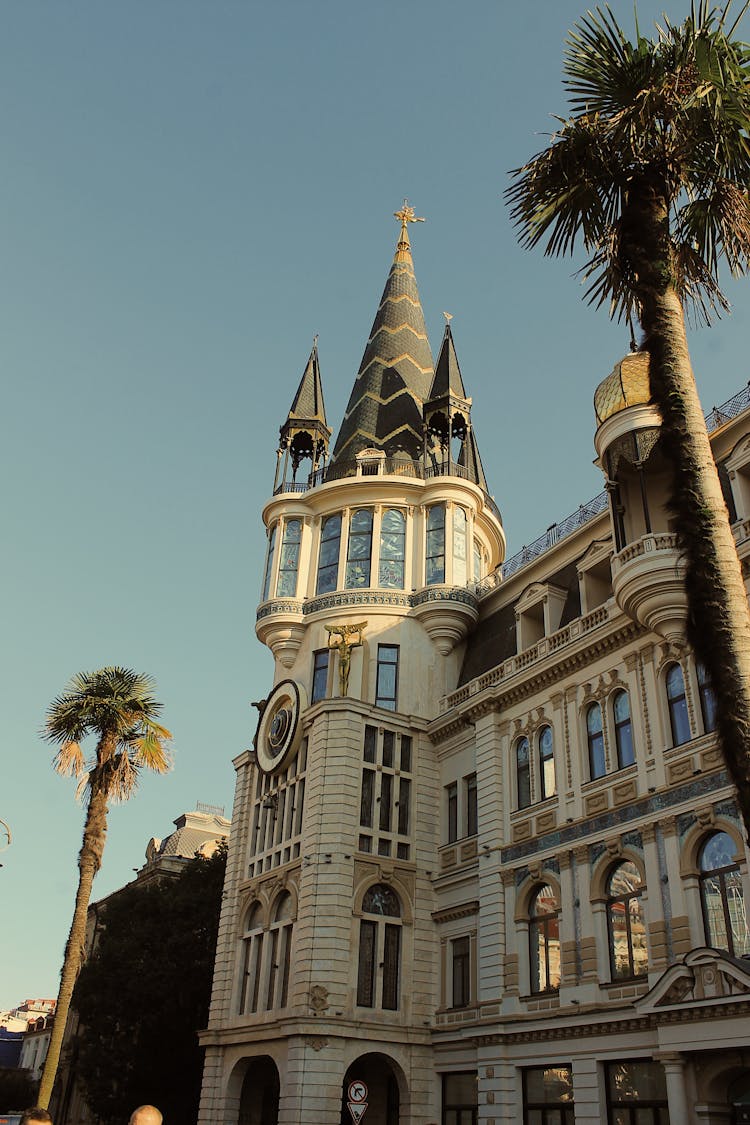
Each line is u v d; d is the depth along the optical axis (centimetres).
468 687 4403
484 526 5344
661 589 3139
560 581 4206
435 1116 3744
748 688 1570
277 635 4972
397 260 6494
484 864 3822
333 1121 3562
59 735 4297
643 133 2098
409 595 4841
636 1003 2833
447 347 5688
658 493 3453
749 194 2138
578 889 3344
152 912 5612
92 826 4119
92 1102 5212
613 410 3425
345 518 5094
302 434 5612
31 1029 10888
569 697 3675
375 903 4066
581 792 3469
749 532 3083
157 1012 5153
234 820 4900
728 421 3381
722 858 2875
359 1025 3747
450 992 3925
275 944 4231
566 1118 3148
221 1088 4200
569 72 2208
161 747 4378
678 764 3091
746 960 2655
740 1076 2612
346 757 4234
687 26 2095
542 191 2252
